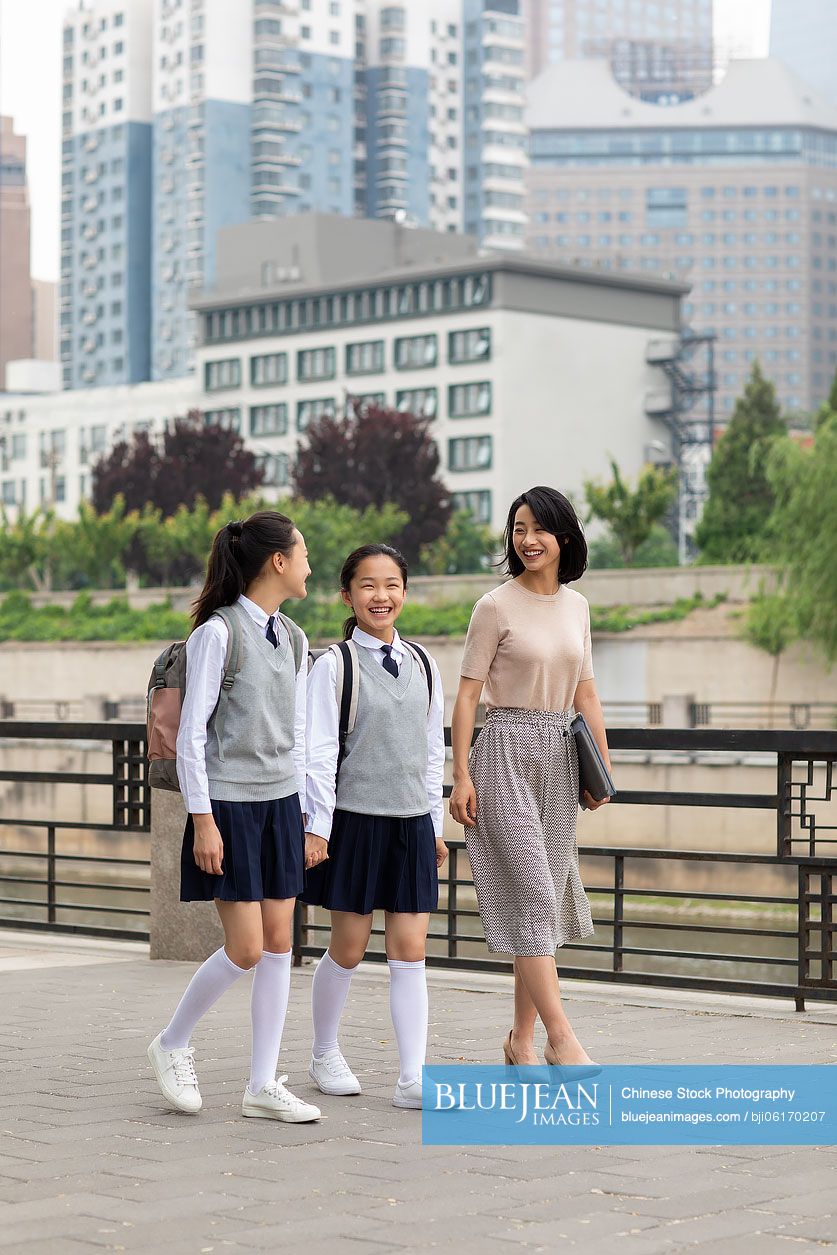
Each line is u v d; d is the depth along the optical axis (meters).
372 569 5.92
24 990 8.48
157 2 143.62
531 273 89.12
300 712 5.80
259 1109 5.59
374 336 92.44
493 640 6.00
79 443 108.94
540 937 5.89
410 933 5.88
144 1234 4.17
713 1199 4.51
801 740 7.90
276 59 142.00
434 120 156.50
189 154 141.00
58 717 58.72
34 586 81.06
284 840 5.70
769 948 24.97
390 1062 6.61
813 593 43.09
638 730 8.24
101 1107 5.78
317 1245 4.07
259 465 96.56
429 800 5.99
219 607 5.70
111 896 31.08
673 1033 7.22
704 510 68.31
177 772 5.63
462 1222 4.27
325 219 100.00
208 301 98.75
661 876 35.69
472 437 88.75
